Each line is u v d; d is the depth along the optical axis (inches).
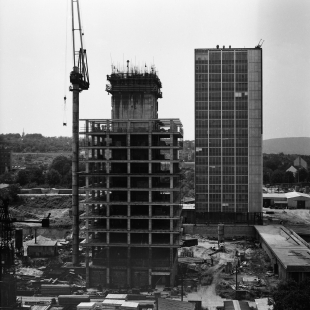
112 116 5610.2
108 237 5128.0
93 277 5177.2
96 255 5388.8
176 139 5502.0
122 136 5364.2
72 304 4544.8
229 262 5757.9
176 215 5142.7
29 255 6505.9
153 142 5383.9
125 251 5280.5
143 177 5270.7
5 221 5103.3
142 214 5265.8
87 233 5147.6
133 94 5580.7
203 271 5792.3
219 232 7859.3
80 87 6220.5
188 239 7534.5
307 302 3587.6
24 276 5472.4
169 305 4205.2
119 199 5354.3
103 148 5123.0
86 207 5172.2
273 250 5782.5
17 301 4591.5
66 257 6441.9
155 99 5846.5
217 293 4933.6
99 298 4712.1
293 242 6471.5
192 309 4114.2
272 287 4926.2
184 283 5216.5
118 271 5152.6
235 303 4338.1
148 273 5098.4
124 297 4537.4
